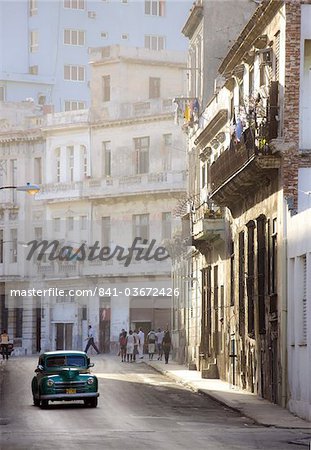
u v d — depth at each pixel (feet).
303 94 209.97
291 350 201.77
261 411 197.26
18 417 187.11
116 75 497.87
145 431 160.97
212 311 298.97
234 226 268.00
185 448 135.23
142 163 477.36
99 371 302.25
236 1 330.13
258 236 231.91
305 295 194.70
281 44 213.66
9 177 522.47
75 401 222.48
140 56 500.74
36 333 329.11
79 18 607.78
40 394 206.80
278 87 214.28
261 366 229.45
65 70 610.65
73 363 211.00
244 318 251.60
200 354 309.63
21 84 603.26
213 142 298.56
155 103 474.49
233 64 264.11
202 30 332.80
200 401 225.15
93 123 494.18
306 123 209.87
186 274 335.88
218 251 292.81
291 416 188.24
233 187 243.40
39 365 211.82
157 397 233.14
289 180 209.36
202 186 322.34
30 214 472.85
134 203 407.64
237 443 142.20
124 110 486.38
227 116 282.36
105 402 219.61
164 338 342.85
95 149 496.64
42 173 518.78
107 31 608.19
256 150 212.23
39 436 153.17
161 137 470.80
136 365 329.72
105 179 419.33
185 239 305.53
